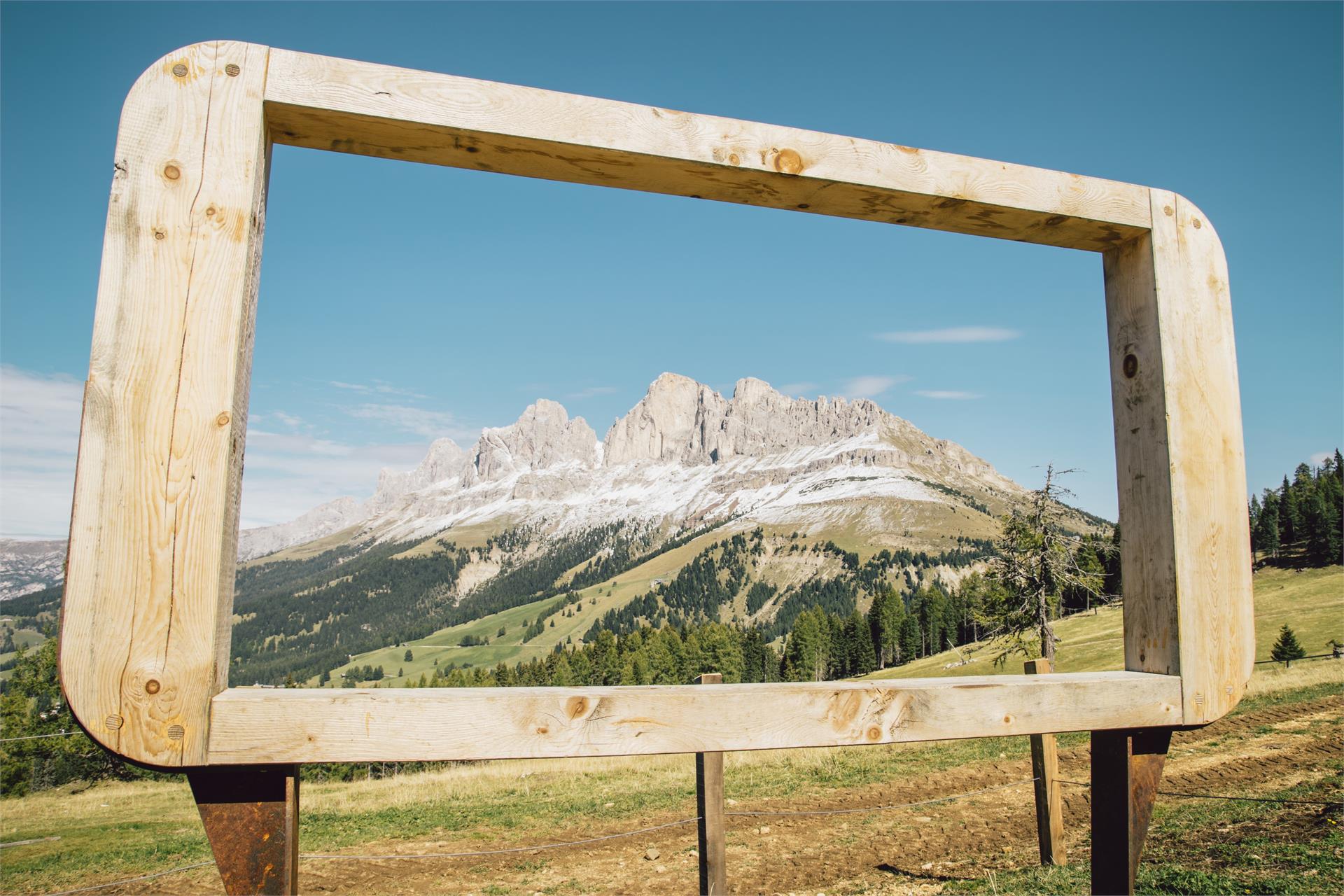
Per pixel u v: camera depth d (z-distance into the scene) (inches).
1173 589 94.9
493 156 84.4
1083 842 350.6
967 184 92.0
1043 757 308.7
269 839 71.7
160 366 71.3
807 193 90.9
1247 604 97.7
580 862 414.0
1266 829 310.0
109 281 71.4
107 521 69.1
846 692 81.2
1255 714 678.5
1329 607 2219.5
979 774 552.4
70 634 67.5
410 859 439.8
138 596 68.9
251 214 74.7
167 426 70.7
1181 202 101.9
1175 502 95.6
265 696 70.8
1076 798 454.0
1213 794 415.2
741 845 419.2
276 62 76.8
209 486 70.8
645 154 82.0
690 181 88.7
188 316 72.2
